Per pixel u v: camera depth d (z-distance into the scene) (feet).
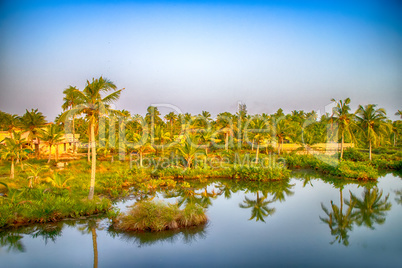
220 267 35.53
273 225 53.52
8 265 35.65
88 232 47.65
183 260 37.63
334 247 42.75
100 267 35.12
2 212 48.83
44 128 141.90
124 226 49.01
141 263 36.63
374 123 139.13
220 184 97.30
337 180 106.01
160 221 49.52
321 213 62.03
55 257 38.24
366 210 64.54
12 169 81.51
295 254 40.11
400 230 50.85
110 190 75.56
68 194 61.72
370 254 40.09
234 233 48.83
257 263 36.88
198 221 52.31
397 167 131.23
